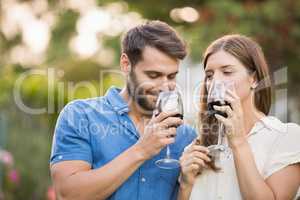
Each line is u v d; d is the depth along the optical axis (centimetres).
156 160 335
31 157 771
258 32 852
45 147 780
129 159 310
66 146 330
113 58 947
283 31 867
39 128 789
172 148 342
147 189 330
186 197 326
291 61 893
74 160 327
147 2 972
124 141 333
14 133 778
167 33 327
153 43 324
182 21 950
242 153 307
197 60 811
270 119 328
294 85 904
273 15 851
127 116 337
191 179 322
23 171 759
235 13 848
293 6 861
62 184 321
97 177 310
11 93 805
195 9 932
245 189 305
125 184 327
